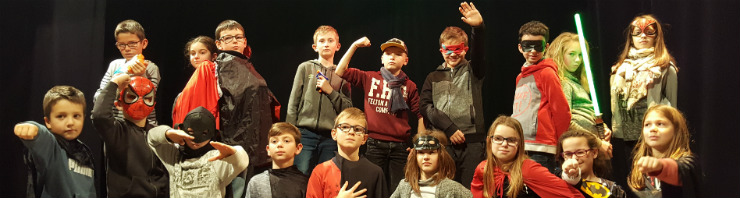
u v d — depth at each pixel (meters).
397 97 3.68
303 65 3.94
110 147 3.32
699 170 2.93
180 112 3.55
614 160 3.85
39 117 4.12
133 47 3.83
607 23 4.29
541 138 3.42
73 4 4.28
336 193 3.21
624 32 4.15
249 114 3.60
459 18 4.52
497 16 4.48
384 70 3.79
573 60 3.77
